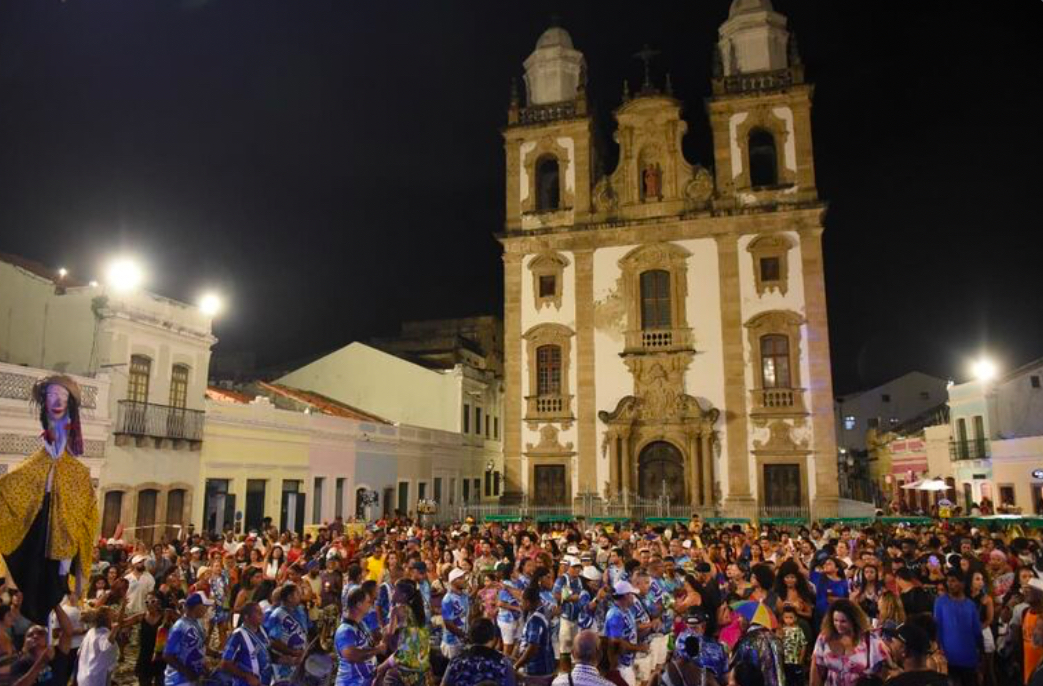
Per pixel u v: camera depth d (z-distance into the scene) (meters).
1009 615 12.07
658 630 11.74
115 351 24.17
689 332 37.88
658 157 40.28
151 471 24.98
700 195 39.19
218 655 12.25
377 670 8.94
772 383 36.88
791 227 37.62
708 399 37.22
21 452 20.53
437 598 13.28
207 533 22.48
